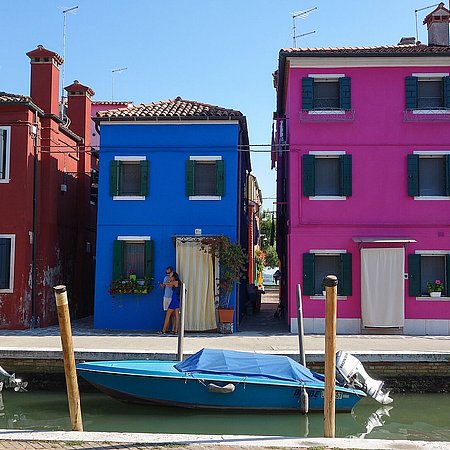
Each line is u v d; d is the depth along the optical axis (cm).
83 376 1245
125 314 1973
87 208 2448
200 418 1212
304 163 1969
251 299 2638
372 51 1967
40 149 2100
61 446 731
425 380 1436
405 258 1934
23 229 1995
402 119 1970
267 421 1196
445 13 2239
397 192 1961
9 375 1295
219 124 2011
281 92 2373
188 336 1805
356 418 1241
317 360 1432
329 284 832
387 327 1897
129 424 1167
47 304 2084
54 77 2184
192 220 1992
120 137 2027
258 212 3669
